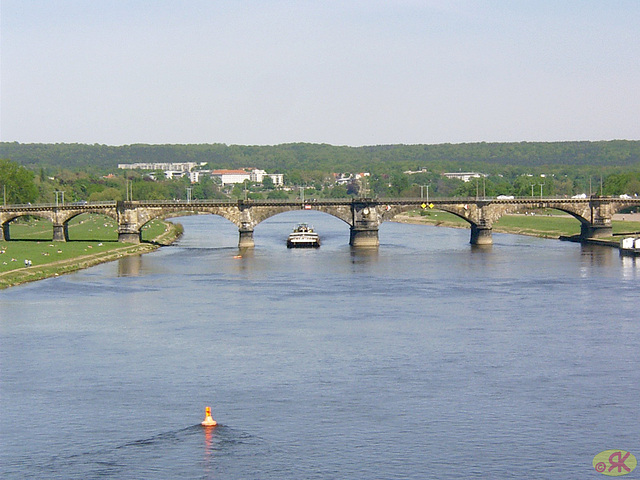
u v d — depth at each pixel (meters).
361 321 154.50
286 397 112.00
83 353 132.88
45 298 181.12
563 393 113.00
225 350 134.12
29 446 97.94
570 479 90.50
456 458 94.69
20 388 115.94
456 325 150.62
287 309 167.00
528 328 147.62
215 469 92.44
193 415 106.19
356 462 93.88
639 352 131.75
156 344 138.12
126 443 98.56
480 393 113.06
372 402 109.94
